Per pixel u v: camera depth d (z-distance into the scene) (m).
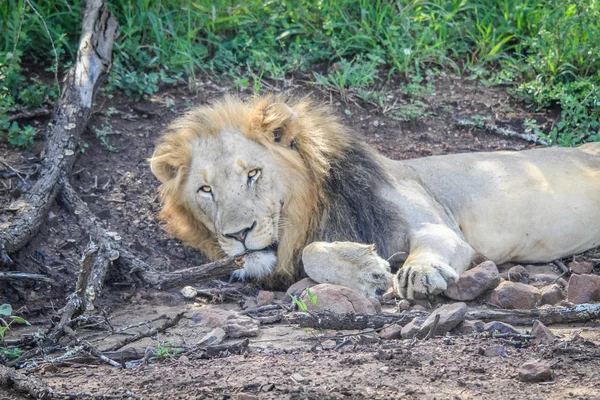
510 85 15.77
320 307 9.00
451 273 9.52
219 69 15.46
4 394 6.99
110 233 10.84
